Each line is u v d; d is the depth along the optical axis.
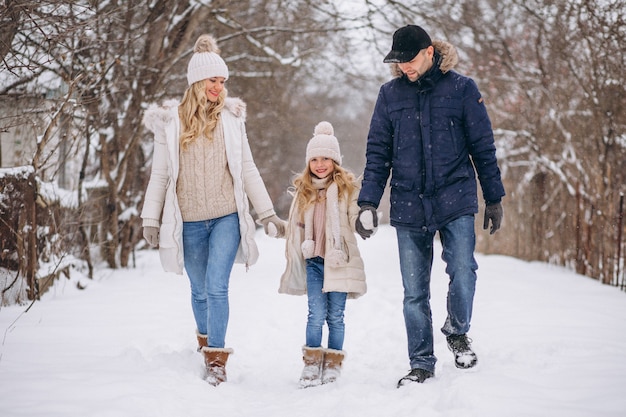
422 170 4.41
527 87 14.16
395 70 4.54
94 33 9.08
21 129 9.90
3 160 10.21
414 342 4.37
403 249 4.45
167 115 4.66
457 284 4.33
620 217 9.13
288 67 15.94
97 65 9.36
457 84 4.41
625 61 10.53
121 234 11.38
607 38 10.55
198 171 4.64
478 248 15.73
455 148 4.39
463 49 15.27
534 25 14.12
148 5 10.91
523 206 13.56
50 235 8.14
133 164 11.54
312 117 28.22
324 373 4.61
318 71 18.64
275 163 28.14
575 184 11.33
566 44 12.03
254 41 14.51
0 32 6.64
